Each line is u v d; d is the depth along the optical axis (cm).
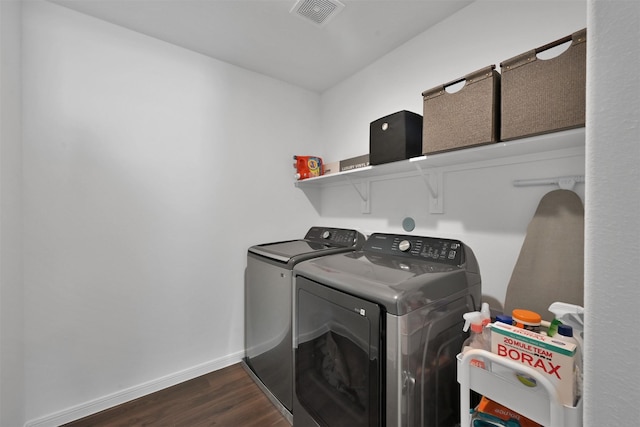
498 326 82
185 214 183
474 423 91
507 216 130
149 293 170
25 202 133
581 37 79
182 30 165
